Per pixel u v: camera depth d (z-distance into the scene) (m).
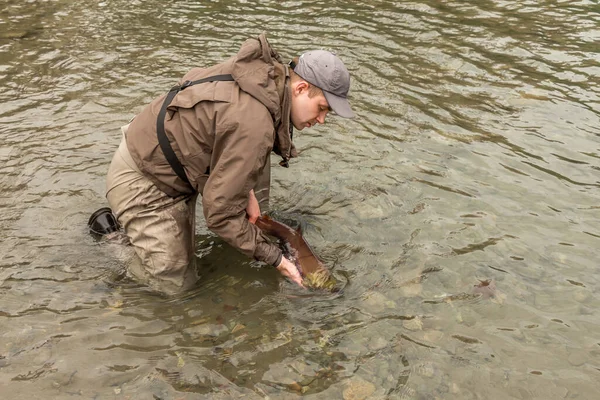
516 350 2.94
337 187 4.26
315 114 3.05
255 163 2.85
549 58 6.36
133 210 3.26
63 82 5.75
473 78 5.94
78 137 4.81
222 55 6.33
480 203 4.08
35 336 2.95
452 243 3.70
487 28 7.14
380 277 3.43
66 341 2.93
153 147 3.09
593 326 3.09
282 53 6.31
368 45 6.62
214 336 3.01
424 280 3.40
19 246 3.59
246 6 7.82
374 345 2.96
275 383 2.74
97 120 5.08
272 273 3.48
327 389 2.71
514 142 4.84
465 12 7.65
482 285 3.36
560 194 4.19
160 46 6.59
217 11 7.65
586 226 3.85
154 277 3.32
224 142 2.85
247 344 2.96
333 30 7.00
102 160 4.52
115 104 5.35
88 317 3.10
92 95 5.50
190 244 3.39
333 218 3.93
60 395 2.63
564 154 4.68
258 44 2.86
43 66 6.10
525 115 5.26
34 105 5.30
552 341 2.99
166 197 3.27
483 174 4.42
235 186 2.87
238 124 2.78
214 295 3.30
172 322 3.10
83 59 6.27
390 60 6.27
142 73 5.95
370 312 3.18
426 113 5.28
